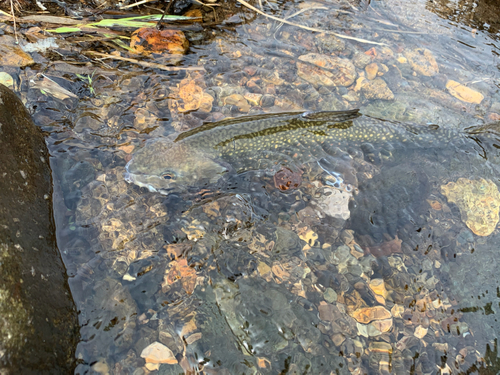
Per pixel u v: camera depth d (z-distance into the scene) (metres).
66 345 0.32
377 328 0.37
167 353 0.34
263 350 0.35
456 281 0.40
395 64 0.57
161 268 0.38
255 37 0.56
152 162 0.42
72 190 0.40
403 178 0.46
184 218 0.41
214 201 0.42
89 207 0.39
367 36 0.59
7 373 0.27
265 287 0.38
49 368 0.30
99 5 0.53
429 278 0.40
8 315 0.28
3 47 0.47
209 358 0.34
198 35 0.54
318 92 0.52
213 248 0.39
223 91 0.50
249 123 0.47
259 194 0.44
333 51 0.57
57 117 0.44
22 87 0.45
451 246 0.42
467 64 0.58
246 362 0.34
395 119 0.51
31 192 0.36
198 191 0.43
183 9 0.56
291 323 0.36
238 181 0.44
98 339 0.33
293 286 0.38
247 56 0.54
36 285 0.31
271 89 0.51
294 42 0.57
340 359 0.35
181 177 0.43
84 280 0.36
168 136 0.45
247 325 0.36
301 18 0.60
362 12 0.62
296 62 0.55
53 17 0.51
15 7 0.51
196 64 0.52
